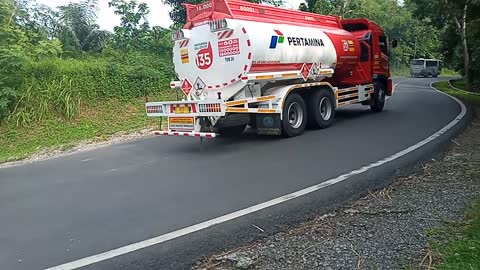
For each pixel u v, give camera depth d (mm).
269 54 9625
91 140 12664
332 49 11672
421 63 53969
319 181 6344
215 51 9703
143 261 4023
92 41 21922
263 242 4422
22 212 5707
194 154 9117
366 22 14266
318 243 4316
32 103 14938
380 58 14789
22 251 4355
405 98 19812
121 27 21969
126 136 12836
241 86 9539
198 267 3945
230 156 8609
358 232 4543
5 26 15297
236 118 9836
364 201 5578
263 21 10016
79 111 15602
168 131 9617
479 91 30266
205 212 5242
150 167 8094
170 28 22844
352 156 7898
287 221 4910
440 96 20766
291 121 10469
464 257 3717
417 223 4676
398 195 5738
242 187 6258
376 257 3906
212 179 6832
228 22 9211
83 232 4801
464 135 9828
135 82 17969
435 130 10289
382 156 7770
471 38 21312
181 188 6406
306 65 10828
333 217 5062
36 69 15859
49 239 4648
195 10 10078
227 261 4027
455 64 36438
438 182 6219
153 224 4926
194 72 10164
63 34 20734
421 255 3875
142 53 20625
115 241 4484
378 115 13742
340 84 13031
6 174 8688
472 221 4574
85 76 16750
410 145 8625
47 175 8180
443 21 29969
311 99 11117
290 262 3924
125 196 6168
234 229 4680
